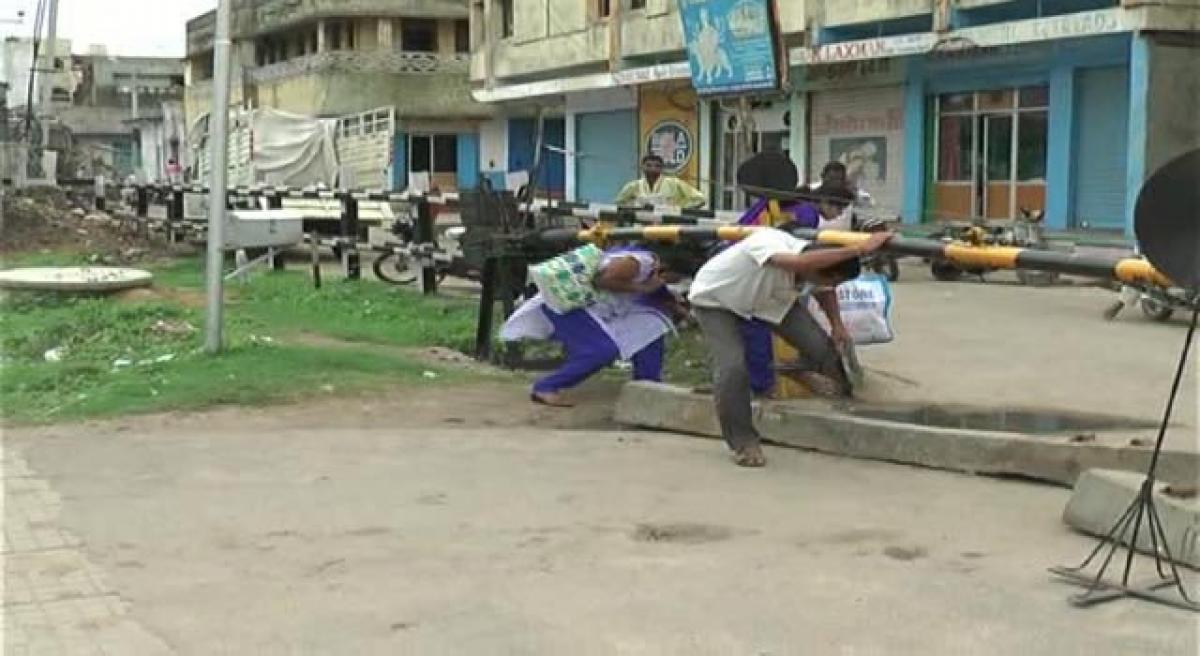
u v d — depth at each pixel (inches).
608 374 414.3
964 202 918.4
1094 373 397.7
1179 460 249.0
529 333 360.5
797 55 983.0
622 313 359.3
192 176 1309.1
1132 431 304.0
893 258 324.5
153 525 236.7
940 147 938.1
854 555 214.5
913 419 321.4
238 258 705.6
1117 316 535.5
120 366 410.3
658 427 327.9
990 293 649.0
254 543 225.3
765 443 310.0
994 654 169.3
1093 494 223.8
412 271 709.3
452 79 1707.7
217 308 423.5
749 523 235.8
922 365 411.8
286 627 183.9
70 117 2731.3
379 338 492.7
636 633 179.3
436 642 177.3
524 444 308.0
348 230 709.3
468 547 221.8
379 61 1689.2
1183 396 357.4
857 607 188.2
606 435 321.4
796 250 275.4
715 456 294.7
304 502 252.4
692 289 288.5
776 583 200.1
